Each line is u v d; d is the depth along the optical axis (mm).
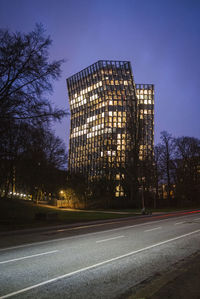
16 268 8562
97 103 135750
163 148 60594
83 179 63688
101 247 12039
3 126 19672
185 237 14883
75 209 52562
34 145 22578
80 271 8117
